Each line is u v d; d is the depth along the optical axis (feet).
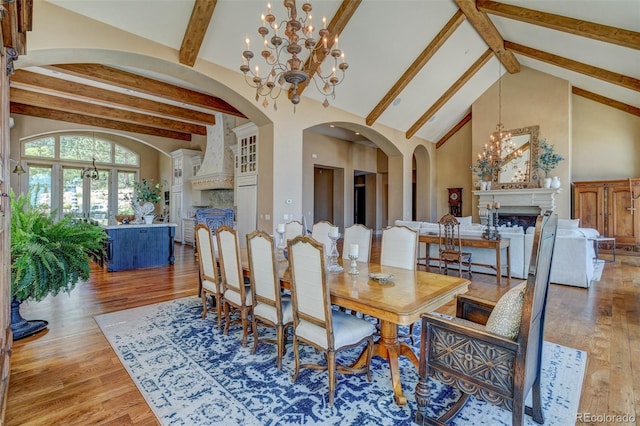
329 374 6.47
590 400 6.55
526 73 26.96
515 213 27.48
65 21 11.33
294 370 7.74
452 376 5.57
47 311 11.85
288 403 6.45
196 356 8.43
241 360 8.23
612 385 7.07
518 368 4.85
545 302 5.86
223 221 23.21
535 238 4.84
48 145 32.24
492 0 17.28
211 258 10.33
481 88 28.45
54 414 6.11
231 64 15.85
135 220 21.94
